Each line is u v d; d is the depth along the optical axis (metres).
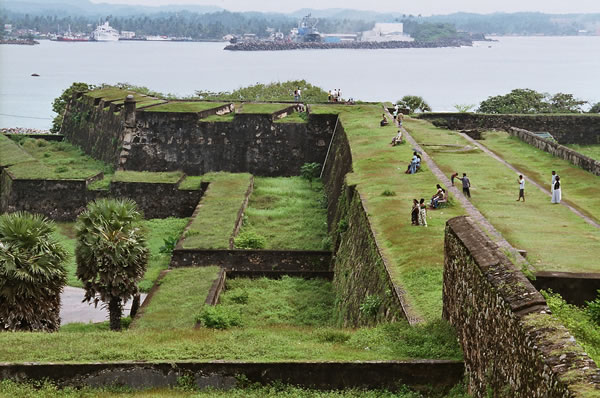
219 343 25.75
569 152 64.50
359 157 60.50
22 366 24.17
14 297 34.72
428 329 24.77
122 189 72.69
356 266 41.41
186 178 78.00
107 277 38.72
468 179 50.94
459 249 23.30
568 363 15.75
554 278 27.12
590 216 45.00
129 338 27.34
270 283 49.41
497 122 91.19
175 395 23.06
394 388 22.64
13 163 81.88
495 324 19.38
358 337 25.88
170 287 46.91
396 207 43.66
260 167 81.75
